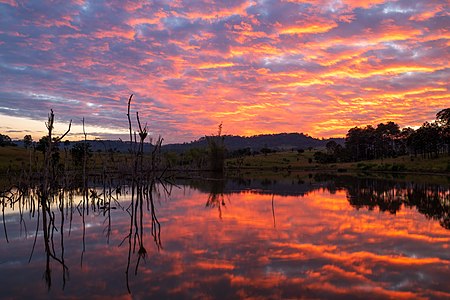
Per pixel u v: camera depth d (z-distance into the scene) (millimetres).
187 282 11969
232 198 35906
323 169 114250
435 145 130000
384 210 27234
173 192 43031
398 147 181000
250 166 124875
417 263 13820
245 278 12258
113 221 24016
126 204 32906
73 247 17016
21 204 34656
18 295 11258
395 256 14766
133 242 17641
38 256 15578
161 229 20547
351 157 168375
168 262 14188
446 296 10727
